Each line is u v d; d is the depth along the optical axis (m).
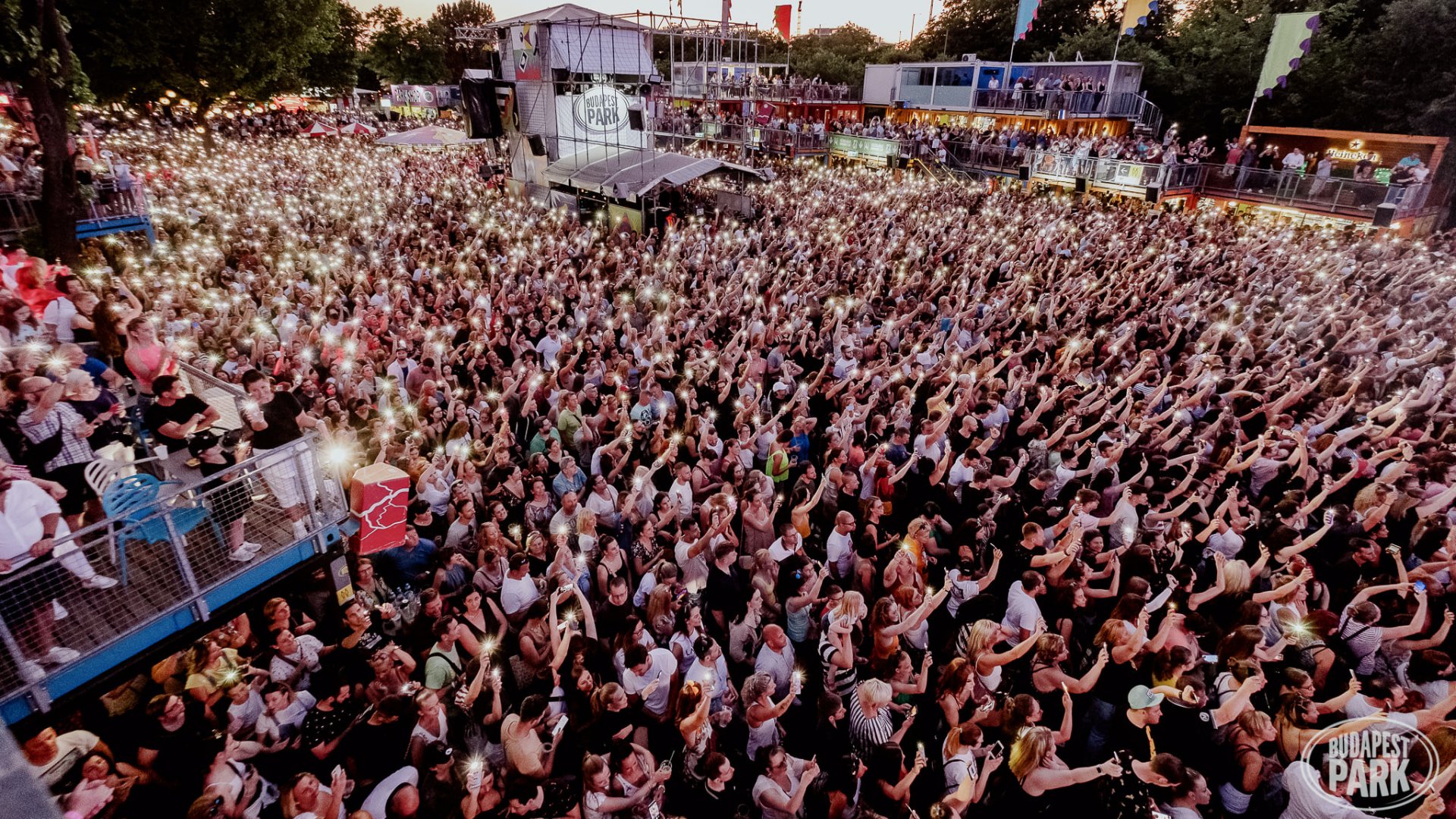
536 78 29.38
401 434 9.30
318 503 6.44
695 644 5.92
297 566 6.36
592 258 19.52
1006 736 5.48
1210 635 6.84
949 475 8.95
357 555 6.99
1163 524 8.02
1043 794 5.43
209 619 5.80
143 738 5.13
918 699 6.83
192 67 26.00
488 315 13.68
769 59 65.25
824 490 8.62
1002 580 8.09
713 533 7.28
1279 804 5.32
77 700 5.10
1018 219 23.88
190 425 6.01
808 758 6.39
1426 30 28.25
